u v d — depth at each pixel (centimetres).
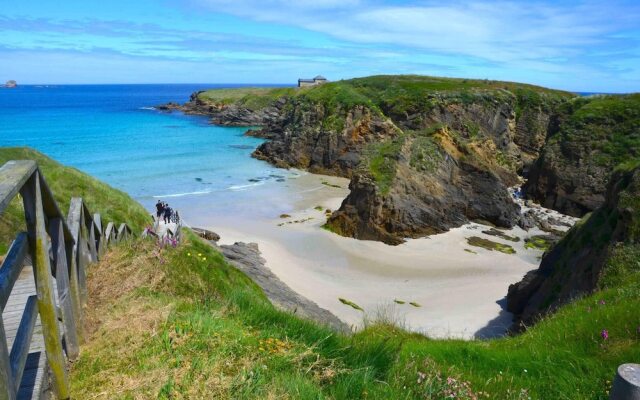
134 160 7462
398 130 7825
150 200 5241
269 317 742
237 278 1989
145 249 1109
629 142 6044
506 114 8719
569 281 2233
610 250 1889
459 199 5034
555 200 6131
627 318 821
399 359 666
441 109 8444
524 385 671
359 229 4306
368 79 10794
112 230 1295
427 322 2669
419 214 4491
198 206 5091
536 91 9462
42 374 456
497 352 866
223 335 605
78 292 613
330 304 2858
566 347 808
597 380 642
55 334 458
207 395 468
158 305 729
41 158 2253
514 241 4481
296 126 8181
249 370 517
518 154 8606
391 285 3288
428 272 3569
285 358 567
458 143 5491
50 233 536
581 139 6303
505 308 2889
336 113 7769
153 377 494
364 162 4794
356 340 718
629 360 686
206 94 16450
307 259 3719
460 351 893
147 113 15312
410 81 10381
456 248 4153
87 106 18425
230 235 4144
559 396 622
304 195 5828
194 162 7569
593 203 5797
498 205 4978
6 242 1152
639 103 6500
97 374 516
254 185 6259
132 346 574
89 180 2277
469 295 3111
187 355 548
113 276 891
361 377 544
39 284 445
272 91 15200
